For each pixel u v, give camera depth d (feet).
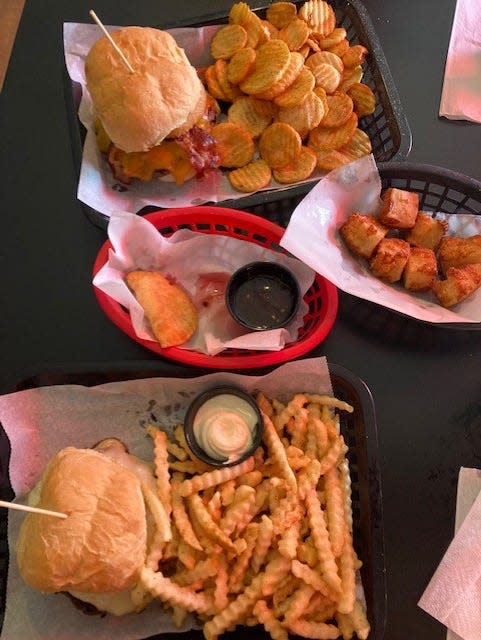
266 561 1.33
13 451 1.39
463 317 1.58
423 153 1.83
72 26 1.80
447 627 1.32
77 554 1.17
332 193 1.62
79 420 1.44
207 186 1.81
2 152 1.78
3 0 2.63
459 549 1.35
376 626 1.25
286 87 1.81
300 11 1.92
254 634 1.32
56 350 1.54
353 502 1.42
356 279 1.59
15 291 1.60
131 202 1.75
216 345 1.52
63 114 1.84
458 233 1.71
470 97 1.91
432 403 1.51
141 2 2.00
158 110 1.63
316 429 1.40
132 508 1.23
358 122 1.92
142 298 1.53
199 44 1.91
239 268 1.61
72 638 1.29
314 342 1.47
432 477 1.44
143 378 1.42
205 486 1.34
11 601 1.30
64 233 1.68
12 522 1.37
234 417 1.41
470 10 2.05
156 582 1.23
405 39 2.01
